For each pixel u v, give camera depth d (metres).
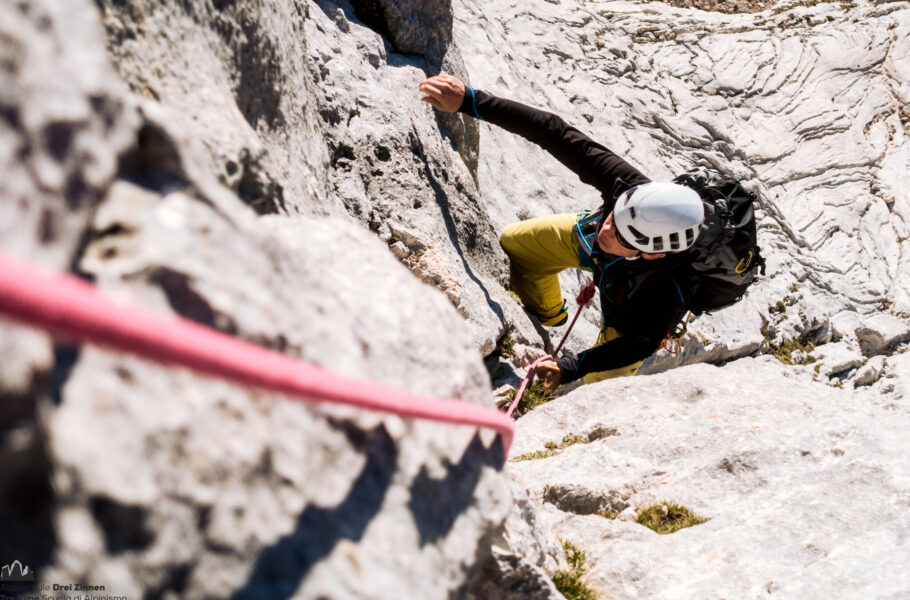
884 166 15.20
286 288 1.46
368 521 1.48
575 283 7.96
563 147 5.25
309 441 1.43
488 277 6.42
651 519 3.63
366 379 1.51
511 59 12.08
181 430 1.18
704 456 3.97
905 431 3.95
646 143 13.11
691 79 15.97
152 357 0.85
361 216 5.19
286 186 2.89
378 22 6.95
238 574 1.21
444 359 1.87
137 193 1.25
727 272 4.72
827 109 15.62
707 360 9.08
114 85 1.20
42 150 1.04
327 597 1.32
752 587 3.02
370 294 1.84
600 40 14.96
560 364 5.00
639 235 4.48
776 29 17.36
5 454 0.91
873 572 2.99
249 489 1.27
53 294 0.75
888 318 12.46
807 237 13.76
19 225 0.98
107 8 2.03
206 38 2.56
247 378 0.99
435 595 1.55
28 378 0.92
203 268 1.27
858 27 17.30
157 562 1.11
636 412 4.52
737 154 14.56
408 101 6.43
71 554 1.01
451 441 1.81
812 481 3.60
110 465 1.07
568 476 4.03
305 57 3.90
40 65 1.06
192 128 2.21
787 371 9.88
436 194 6.11
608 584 3.17
